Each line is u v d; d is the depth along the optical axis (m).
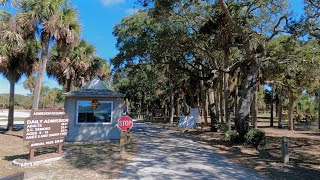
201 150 13.12
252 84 16.36
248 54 15.88
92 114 16.48
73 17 17.14
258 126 33.66
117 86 55.25
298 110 40.88
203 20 18.11
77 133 16.09
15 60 19.41
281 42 17.61
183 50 20.78
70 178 7.74
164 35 19.17
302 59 18.12
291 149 14.37
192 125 27.17
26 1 16.80
